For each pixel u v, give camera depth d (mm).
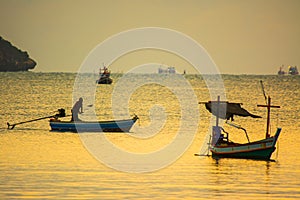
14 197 81875
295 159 115312
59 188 86938
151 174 98312
